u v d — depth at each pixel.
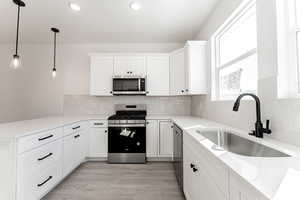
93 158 3.21
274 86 1.24
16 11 2.53
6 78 3.67
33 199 1.63
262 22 1.37
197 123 2.17
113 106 3.68
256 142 1.22
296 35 1.18
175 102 3.68
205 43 2.67
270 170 0.68
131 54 3.36
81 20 2.79
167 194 2.02
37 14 2.61
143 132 3.06
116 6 2.45
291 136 1.11
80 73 3.69
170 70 3.35
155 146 3.13
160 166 2.91
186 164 1.74
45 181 1.82
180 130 1.99
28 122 2.32
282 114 1.17
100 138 3.14
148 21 2.82
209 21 2.59
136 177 2.48
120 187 2.19
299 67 1.17
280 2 1.22
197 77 2.66
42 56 3.68
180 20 2.77
